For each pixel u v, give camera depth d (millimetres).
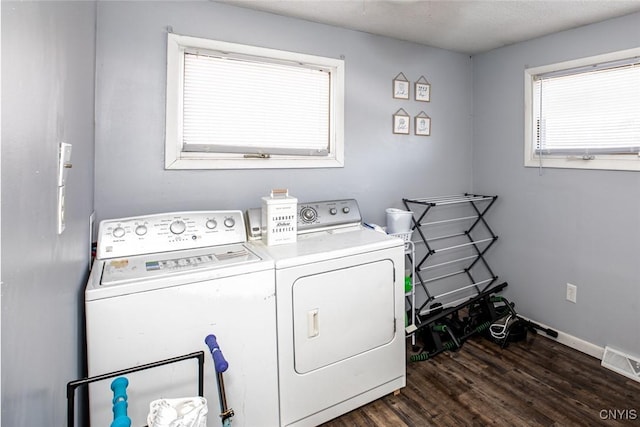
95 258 1618
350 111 2553
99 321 1271
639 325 2215
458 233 3195
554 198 2623
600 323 2402
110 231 1637
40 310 690
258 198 2266
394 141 2777
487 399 2006
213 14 2043
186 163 2031
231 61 2154
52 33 783
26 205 589
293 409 1692
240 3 2074
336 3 2086
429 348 2543
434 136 2982
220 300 1482
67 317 1013
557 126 2604
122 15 1832
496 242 3066
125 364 1320
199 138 2105
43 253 710
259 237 1960
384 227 2740
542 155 2703
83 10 1312
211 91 2113
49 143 756
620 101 2266
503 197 2982
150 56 1908
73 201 1110
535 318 2801
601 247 2377
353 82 2545
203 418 1021
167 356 1389
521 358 2428
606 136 2344
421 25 2426
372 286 1904
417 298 2996
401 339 2045
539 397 2014
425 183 2967
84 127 1377
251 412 1578
